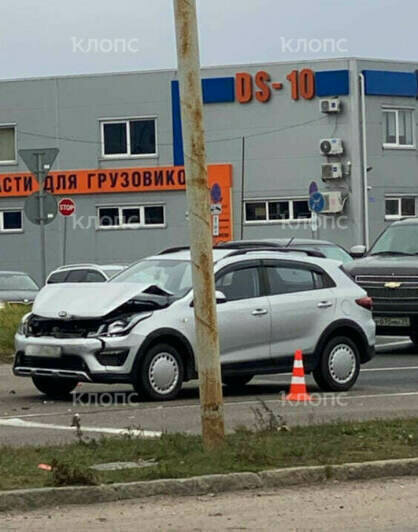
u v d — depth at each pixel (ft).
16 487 30.53
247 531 27.43
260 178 140.05
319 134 138.82
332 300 55.01
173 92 142.10
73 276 95.91
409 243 76.69
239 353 52.11
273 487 32.32
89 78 144.36
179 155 142.10
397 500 30.78
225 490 31.78
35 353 51.06
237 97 140.15
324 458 34.19
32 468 33.04
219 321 51.52
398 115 141.90
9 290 102.99
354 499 30.91
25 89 145.59
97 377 49.39
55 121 145.07
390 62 141.08
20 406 50.65
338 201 137.08
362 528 27.68
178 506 30.14
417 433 38.45
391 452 35.29
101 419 46.21
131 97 143.33
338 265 56.54
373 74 139.44
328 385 54.75
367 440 37.24
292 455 34.60
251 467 32.96
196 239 35.04
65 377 50.26
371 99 139.64
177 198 142.51
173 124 142.20
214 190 114.42
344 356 55.26
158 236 143.13
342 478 33.17
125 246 144.05
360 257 78.13
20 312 79.10
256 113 139.95
